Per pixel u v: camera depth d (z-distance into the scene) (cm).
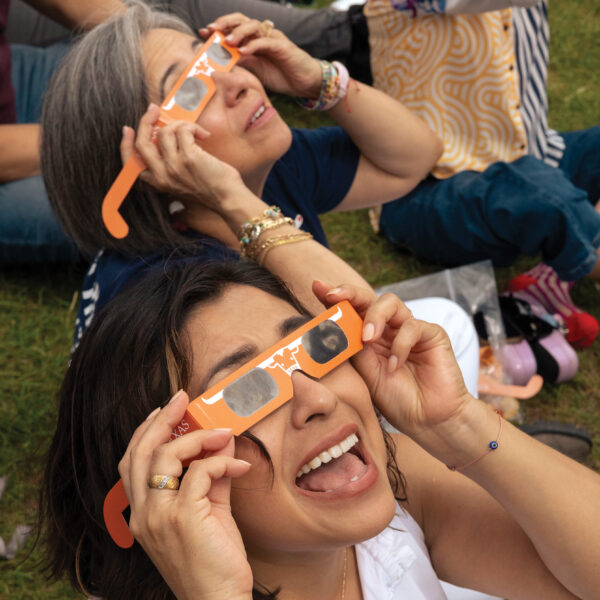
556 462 138
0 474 262
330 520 119
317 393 118
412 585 144
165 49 208
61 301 317
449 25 287
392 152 260
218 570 105
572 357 286
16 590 236
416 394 136
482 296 298
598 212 319
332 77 238
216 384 119
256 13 368
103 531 134
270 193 246
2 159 293
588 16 441
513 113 298
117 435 126
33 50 352
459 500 156
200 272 131
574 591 142
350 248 348
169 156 198
